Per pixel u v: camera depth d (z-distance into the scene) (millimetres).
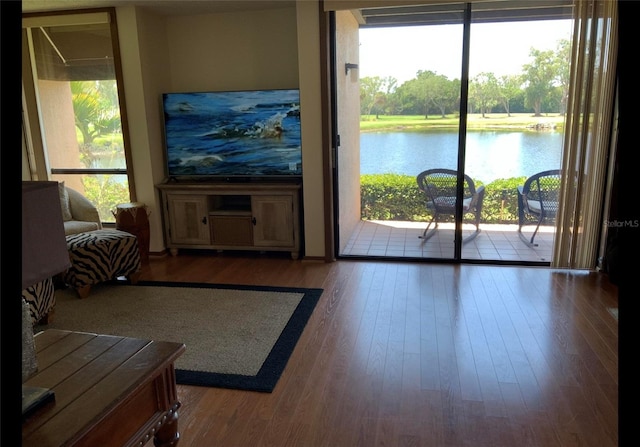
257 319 3186
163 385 1408
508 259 4211
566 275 3865
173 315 3279
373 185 4359
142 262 4453
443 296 3494
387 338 2871
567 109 3678
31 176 4871
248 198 4816
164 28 4691
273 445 1972
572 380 2387
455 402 2229
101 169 4828
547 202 4031
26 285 1038
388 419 2117
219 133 4523
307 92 4090
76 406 1164
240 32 4598
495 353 2664
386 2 3740
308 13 3926
